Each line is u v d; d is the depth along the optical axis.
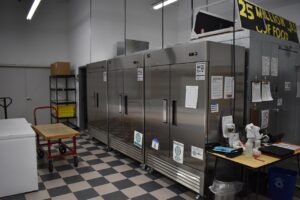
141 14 7.37
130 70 4.26
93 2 6.35
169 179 3.65
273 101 3.72
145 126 3.92
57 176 3.79
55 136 3.90
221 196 2.61
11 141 3.14
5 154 3.11
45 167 4.21
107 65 5.13
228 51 2.97
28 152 3.24
